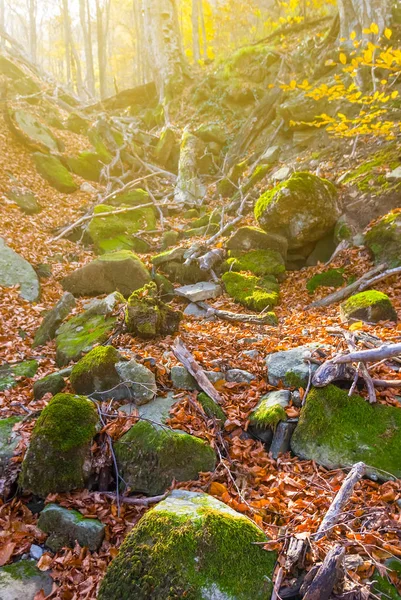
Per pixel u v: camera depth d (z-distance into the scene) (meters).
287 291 8.36
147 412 4.37
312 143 12.61
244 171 13.55
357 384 4.40
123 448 4.00
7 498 3.96
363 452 3.80
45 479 3.84
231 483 3.71
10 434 4.58
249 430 4.27
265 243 9.12
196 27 22.91
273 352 5.45
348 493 3.23
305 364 4.67
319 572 2.65
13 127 13.94
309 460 3.93
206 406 4.36
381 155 10.09
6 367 6.27
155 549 2.84
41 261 9.59
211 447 3.97
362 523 3.16
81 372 4.80
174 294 8.39
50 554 3.40
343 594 2.60
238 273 8.59
